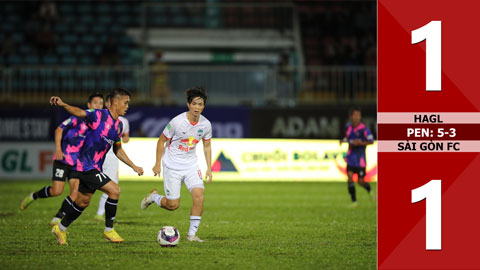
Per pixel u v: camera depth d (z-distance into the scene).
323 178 65.31
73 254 23.72
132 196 49.06
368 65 85.88
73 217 25.95
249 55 93.69
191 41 93.75
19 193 50.25
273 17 94.94
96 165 25.97
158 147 26.39
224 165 64.81
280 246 26.23
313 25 91.69
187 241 27.14
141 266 21.56
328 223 34.66
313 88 72.56
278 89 71.50
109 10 95.06
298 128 65.81
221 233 30.34
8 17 90.44
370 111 65.94
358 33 90.31
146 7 96.06
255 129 65.75
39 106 66.19
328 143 65.69
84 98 71.12
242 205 44.16
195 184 26.84
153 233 29.94
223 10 96.38
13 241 26.86
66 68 70.44
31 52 86.38
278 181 64.69
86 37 90.56
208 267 21.53
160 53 78.25
